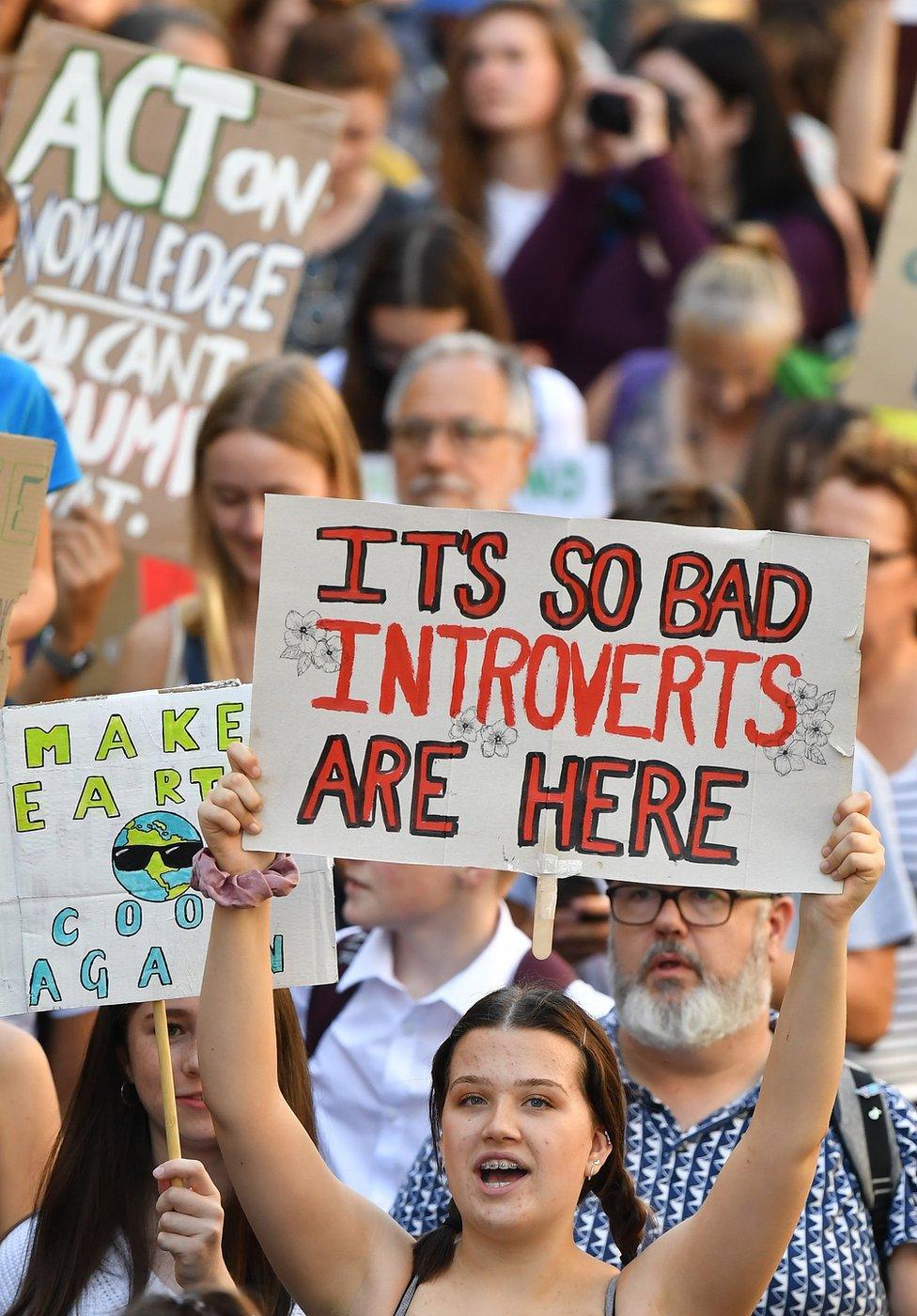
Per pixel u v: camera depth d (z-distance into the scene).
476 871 14.44
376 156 29.00
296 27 25.50
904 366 19.66
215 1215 10.53
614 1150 10.70
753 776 10.44
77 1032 15.21
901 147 28.36
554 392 22.94
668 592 10.55
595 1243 11.94
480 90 27.12
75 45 18.41
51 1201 11.78
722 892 12.73
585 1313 9.92
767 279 22.94
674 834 10.42
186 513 18.31
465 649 10.53
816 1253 11.97
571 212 25.86
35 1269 11.65
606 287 25.73
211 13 28.20
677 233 25.41
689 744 10.48
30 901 11.42
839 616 10.51
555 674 10.52
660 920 12.75
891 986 16.12
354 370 22.27
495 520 10.56
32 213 18.30
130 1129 11.90
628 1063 13.09
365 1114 14.41
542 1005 10.37
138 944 11.40
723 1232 9.91
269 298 18.70
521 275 25.98
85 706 11.55
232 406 17.36
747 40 26.72
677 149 26.45
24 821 11.45
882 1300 12.11
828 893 10.20
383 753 10.45
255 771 10.35
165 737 11.55
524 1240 9.98
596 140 25.83
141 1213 11.76
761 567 10.54
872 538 17.83
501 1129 9.95
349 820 10.40
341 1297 10.18
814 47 28.92
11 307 18.22
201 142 18.59
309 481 17.31
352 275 25.59
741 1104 12.66
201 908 11.45
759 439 18.98
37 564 15.78
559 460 22.72
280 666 10.46
